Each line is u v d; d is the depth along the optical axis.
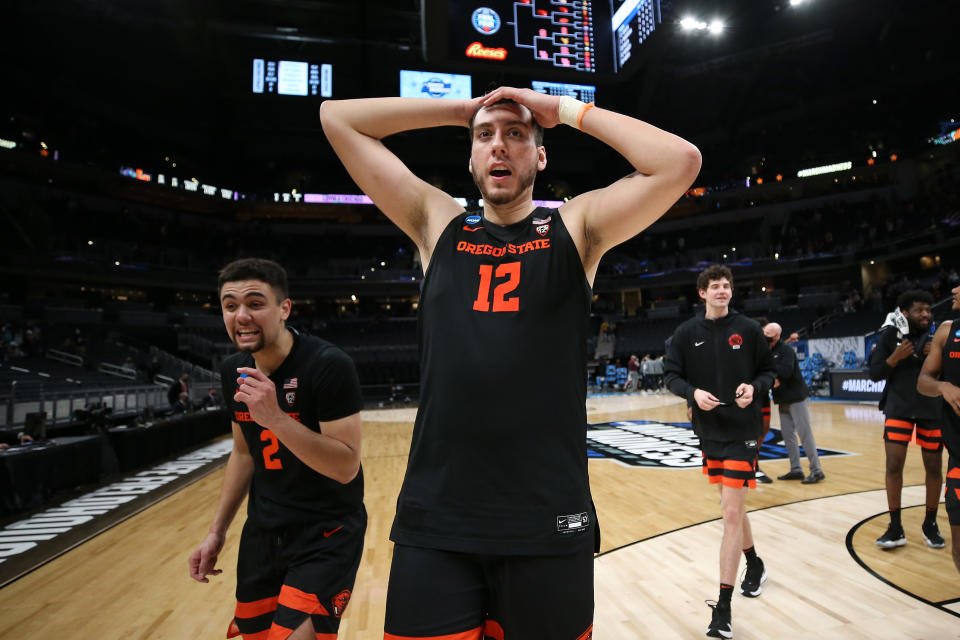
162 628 2.79
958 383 2.47
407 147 29.42
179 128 27.34
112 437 7.63
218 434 11.74
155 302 25.34
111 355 18.33
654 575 3.23
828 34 22.11
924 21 21.92
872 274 24.91
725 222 29.64
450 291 1.21
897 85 25.86
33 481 5.59
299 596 1.48
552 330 1.15
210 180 28.70
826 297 24.80
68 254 20.97
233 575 3.61
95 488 6.57
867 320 19.34
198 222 28.09
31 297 21.45
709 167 31.02
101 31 20.83
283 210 29.80
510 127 1.25
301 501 1.62
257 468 1.66
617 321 28.75
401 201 1.36
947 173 22.88
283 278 1.65
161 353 19.33
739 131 30.09
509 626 1.07
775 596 2.85
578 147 29.67
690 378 2.93
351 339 26.39
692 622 2.62
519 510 1.08
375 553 3.85
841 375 14.53
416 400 22.95
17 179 21.94
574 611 1.08
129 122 25.64
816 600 2.79
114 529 4.78
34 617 2.95
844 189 26.95
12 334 16.03
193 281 25.05
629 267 30.30
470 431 1.11
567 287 1.18
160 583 3.46
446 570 1.08
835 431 8.83
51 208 22.11
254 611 1.66
